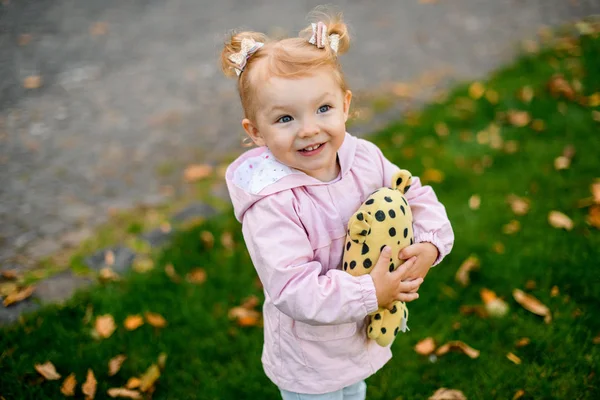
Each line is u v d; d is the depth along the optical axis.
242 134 4.12
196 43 5.47
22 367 2.41
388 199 1.58
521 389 2.24
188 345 2.53
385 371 2.38
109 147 4.05
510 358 2.36
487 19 5.58
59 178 3.74
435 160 3.55
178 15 6.11
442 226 1.70
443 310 2.62
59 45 5.53
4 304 2.74
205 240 3.04
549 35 5.09
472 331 2.50
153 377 2.36
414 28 5.55
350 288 1.49
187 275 2.86
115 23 5.97
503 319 2.53
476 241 2.93
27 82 4.92
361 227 1.51
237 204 1.61
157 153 3.97
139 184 3.66
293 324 1.67
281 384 1.75
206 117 4.36
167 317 2.67
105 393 2.33
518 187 3.27
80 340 2.55
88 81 4.92
